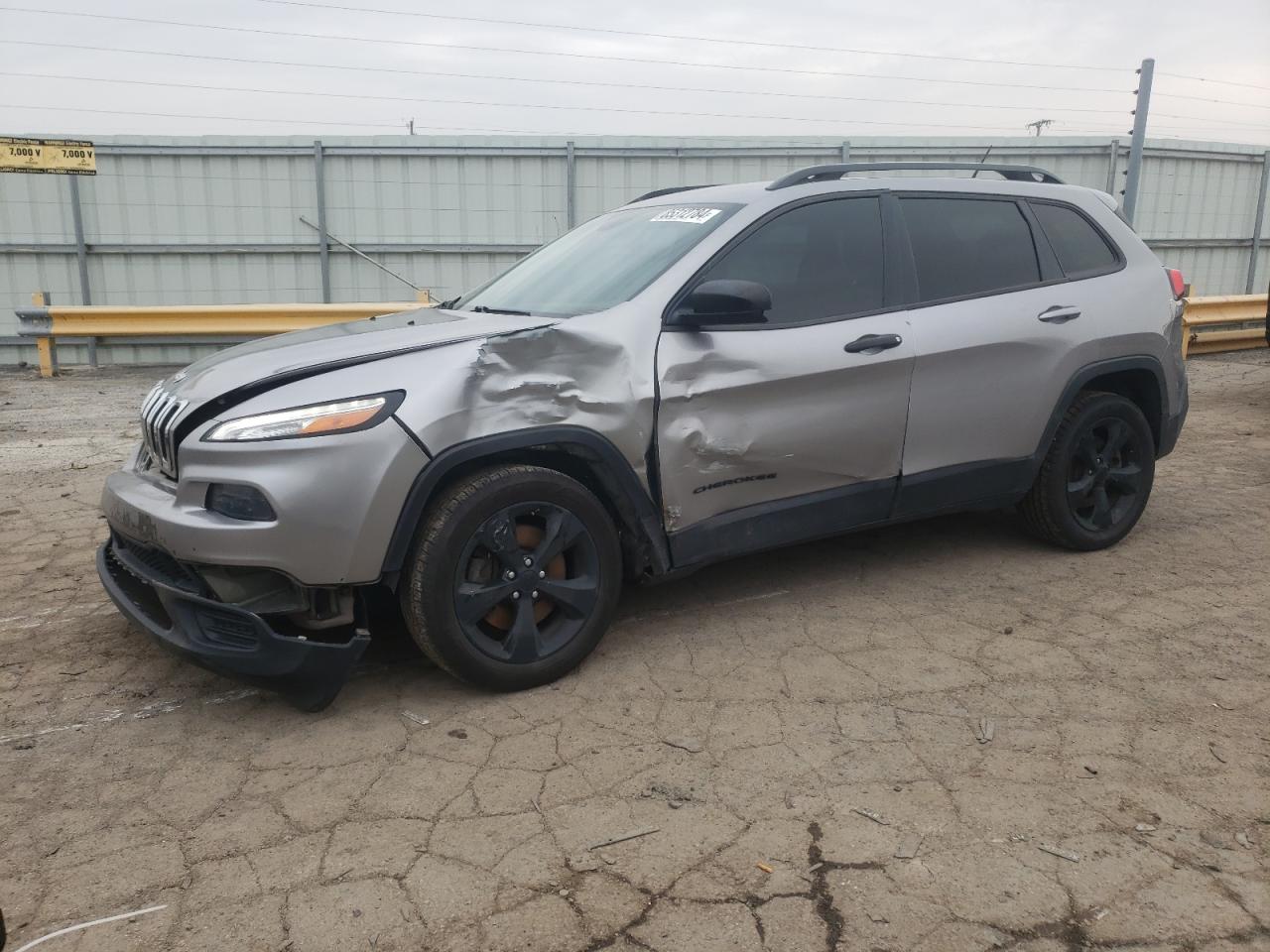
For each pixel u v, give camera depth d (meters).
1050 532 4.65
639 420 3.39
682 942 2.15
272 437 2.93
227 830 2.60
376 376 3.08
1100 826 2.56
